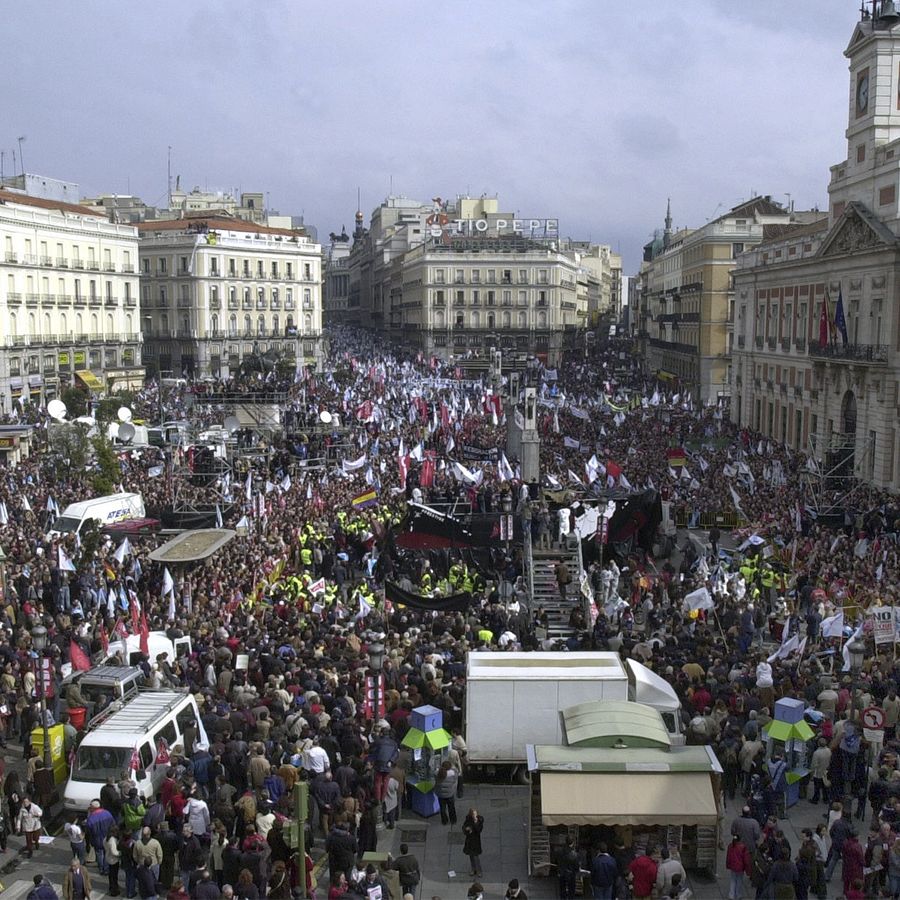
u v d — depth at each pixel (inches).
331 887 732.0
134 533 1846.7
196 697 1055.0
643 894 732.0
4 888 797.9
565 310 6904.5
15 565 1544.0
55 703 1071.6
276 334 5802.2
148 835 772.0
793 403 3009.4
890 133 2443.4
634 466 2352.4
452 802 913.5
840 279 2613.2
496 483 2084.2
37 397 3870.6
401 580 1590.8
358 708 1022.4
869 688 1039.0
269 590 1486.2
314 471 2417.6
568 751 840.9
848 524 1899.6
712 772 810.8
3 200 3858.3
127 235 4643.2
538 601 1572.3
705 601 1317.7
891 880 735.7
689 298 4820.4
